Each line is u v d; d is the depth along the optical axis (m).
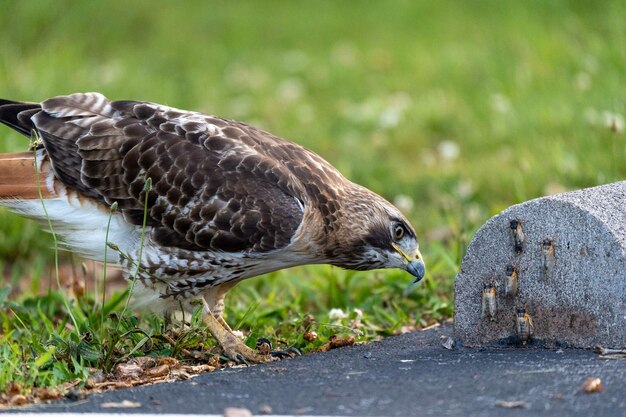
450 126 21.14
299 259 11.32
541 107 19.55
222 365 10.44
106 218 10.89
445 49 26.41
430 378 9.05
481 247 10.12
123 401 8.70
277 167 10.94
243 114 22.77
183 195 10.68
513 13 26.41
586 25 22.38
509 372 9.05
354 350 10.70
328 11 32.53
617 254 9.30
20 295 13.75
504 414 7.98
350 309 12.35
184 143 10.81
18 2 25.80
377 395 8.60
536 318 9.91
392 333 11.70
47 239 15.72
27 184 10.92
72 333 10.43
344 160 19.69
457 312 10.34
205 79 24.86
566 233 9.59
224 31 30.34
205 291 11.26
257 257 10.95
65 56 24.19
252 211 10.71
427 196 18.14
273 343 11.11
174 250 10.83
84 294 12.18
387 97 23.66
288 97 23.98
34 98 19.80
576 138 17.69
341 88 24.64
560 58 21.69
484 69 23.19
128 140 10.78
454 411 8.10
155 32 29.53
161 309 11.27
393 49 27.62
